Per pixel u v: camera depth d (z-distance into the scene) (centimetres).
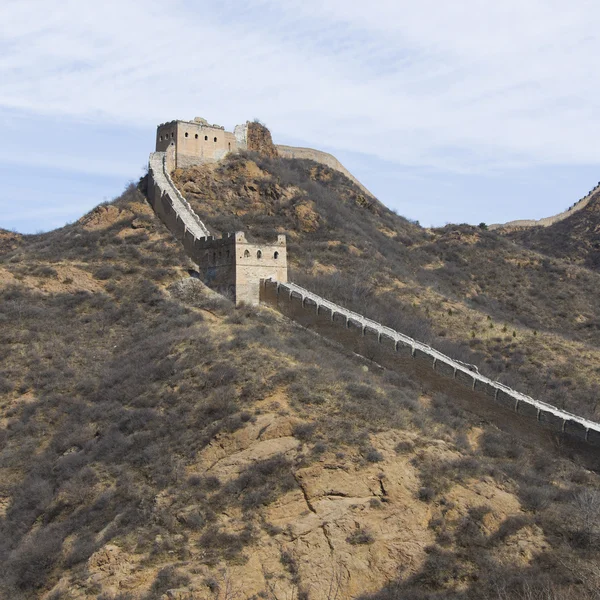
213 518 3256
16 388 4562
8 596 3131
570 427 4028
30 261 5966
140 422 3947
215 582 2961
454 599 2945
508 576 3044
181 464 3566
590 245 12331
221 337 4566
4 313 5181
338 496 3303
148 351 4606
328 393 3872
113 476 3650
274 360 4162
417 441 3638
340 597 2994
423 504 3325
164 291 5488
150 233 6344
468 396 4381
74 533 3369
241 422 3656
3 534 3544
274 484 3362
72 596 3016
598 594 2869
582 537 3250
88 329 5122
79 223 6825
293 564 3067
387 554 3133
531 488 3516
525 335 6481
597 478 3834
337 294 6094
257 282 5322
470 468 3534
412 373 4597
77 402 4356
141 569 3067
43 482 3775
